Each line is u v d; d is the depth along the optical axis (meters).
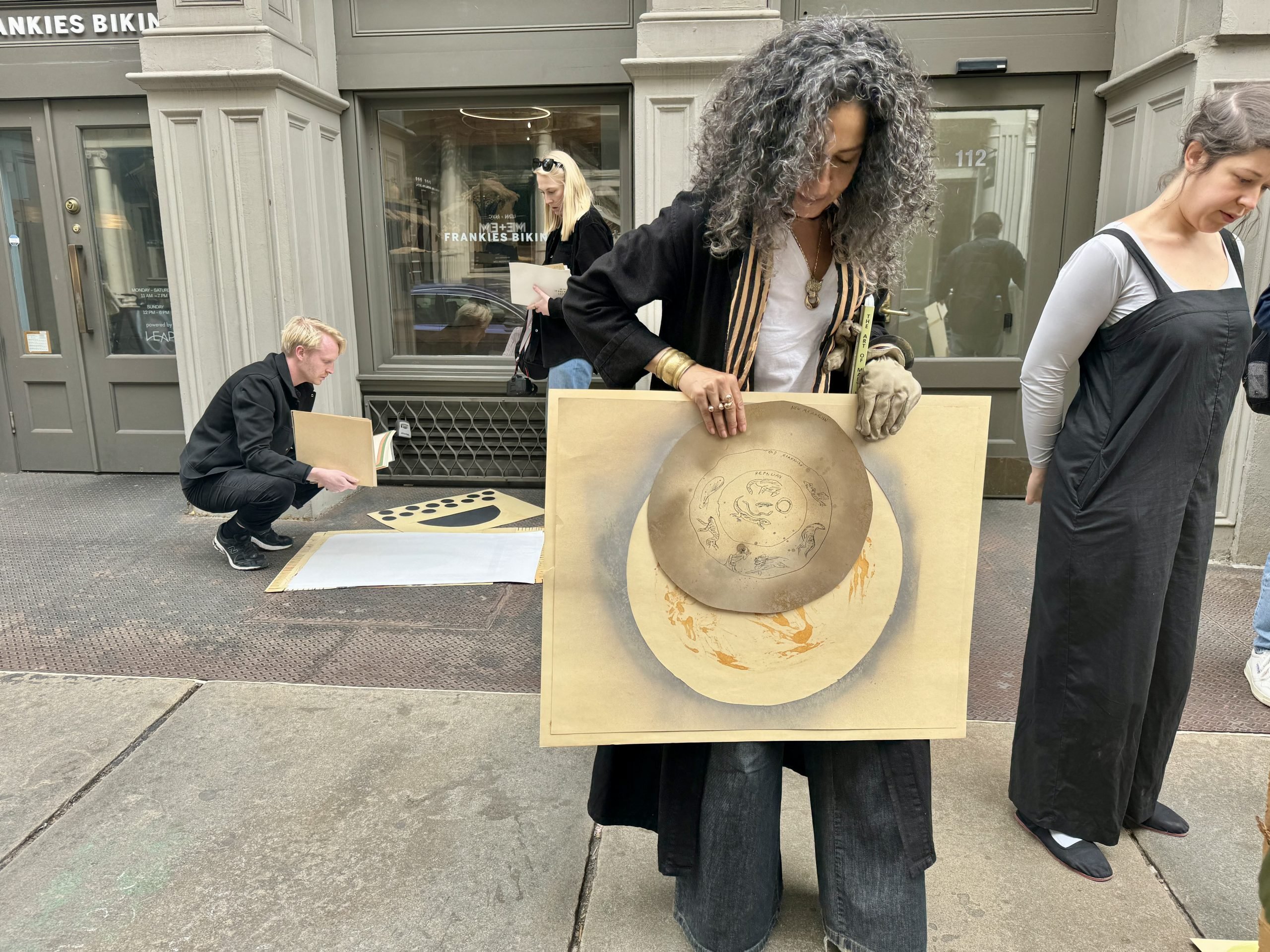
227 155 4.18
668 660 1.39
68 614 3.25
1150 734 1.91
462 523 4.36
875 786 1.48
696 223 1.31
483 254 4.93
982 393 4.68
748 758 1.48
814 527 1.38
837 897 1.55
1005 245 4.57
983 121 4.44
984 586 3.59
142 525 4.32
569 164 3.71
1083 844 1.94
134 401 5.13
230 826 2.03
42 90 4.73
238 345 4.39
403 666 2.84
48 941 1.68
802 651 1.41
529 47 4.51
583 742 1.40
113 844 1.96
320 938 1.70
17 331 5.10
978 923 1.75
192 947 1.67
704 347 1.39
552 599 1.36
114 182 4.91
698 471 1.35
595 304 1.37
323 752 2.34
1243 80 3.46
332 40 4.58
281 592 3.47
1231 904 1.81
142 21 4.61
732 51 4.06
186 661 2.87
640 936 1.71
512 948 1.68
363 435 3.40
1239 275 1.77
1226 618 3.26
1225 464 3.76
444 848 1.96
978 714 2.59
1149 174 3.88
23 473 5.24
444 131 4.79
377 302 4.96
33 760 2.29
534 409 4.91
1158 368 1.69
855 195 1.26
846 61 1.09
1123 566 1.74
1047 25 4.24
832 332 1.37
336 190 4.70
